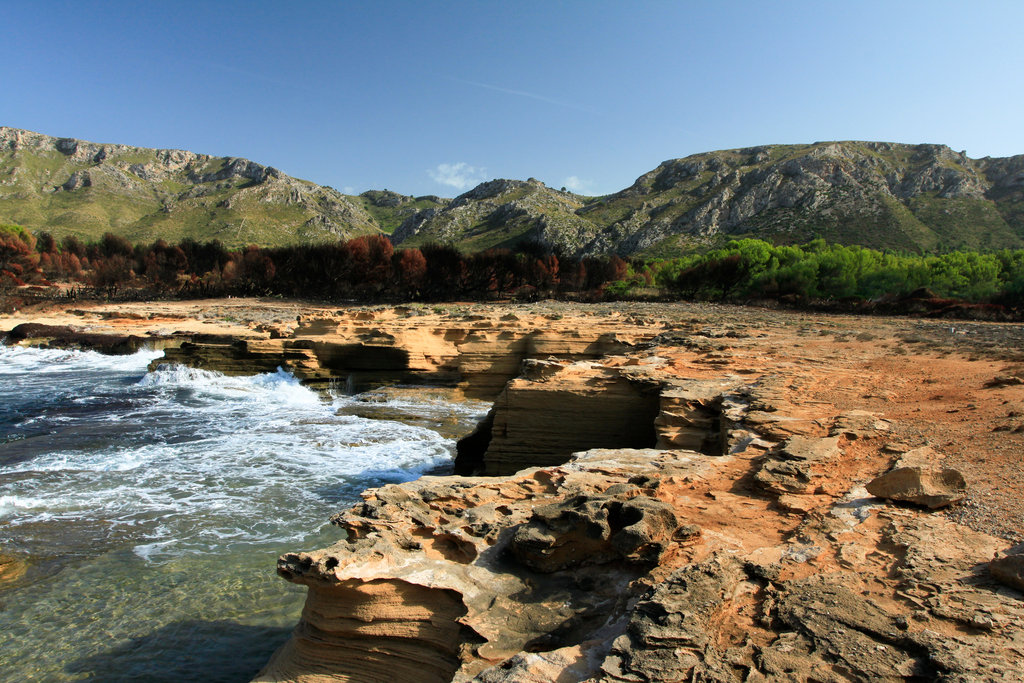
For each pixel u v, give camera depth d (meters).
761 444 10.77
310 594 6.90
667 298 69.62
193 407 27.88
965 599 5.23
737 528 7.16
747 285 66.19
